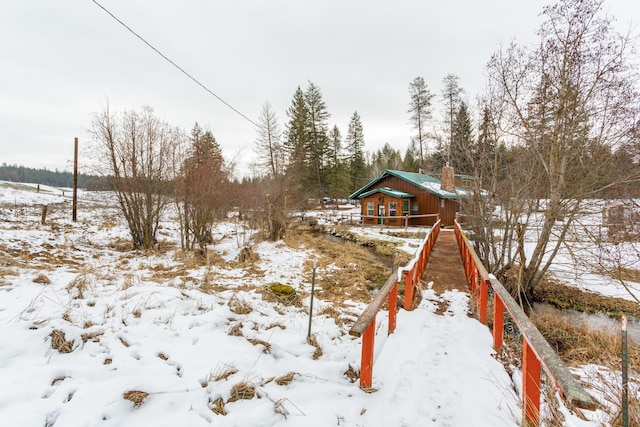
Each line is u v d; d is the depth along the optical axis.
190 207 12.81
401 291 8.41
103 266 8.44
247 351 3.62
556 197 8.66
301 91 39.25
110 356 3.17
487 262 11.05
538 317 7.44
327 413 2.79
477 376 3.58
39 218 16.16
